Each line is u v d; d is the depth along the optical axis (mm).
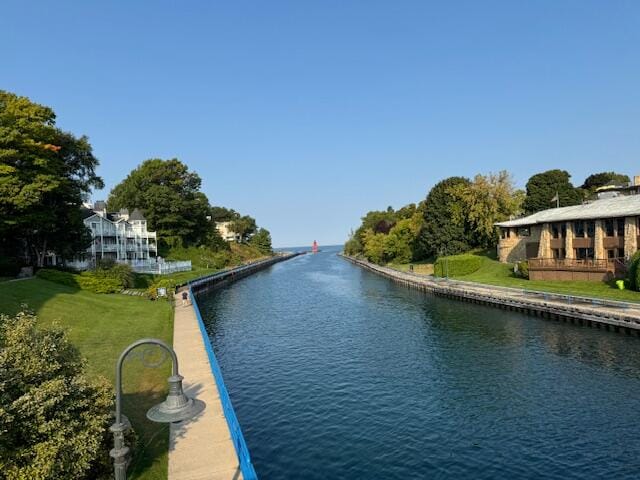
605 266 54188
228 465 15188
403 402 25797
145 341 8984
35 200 49688
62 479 11164
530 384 27609
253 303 68812
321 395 27391
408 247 126625
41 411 11281
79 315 38625
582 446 19922
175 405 8883
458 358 33969
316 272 135625
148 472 14711
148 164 129125
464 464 18906
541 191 108438
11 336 13148
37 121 54062
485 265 83375
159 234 120250
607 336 37562
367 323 49906
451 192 102500
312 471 18719
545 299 50250
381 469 18750
